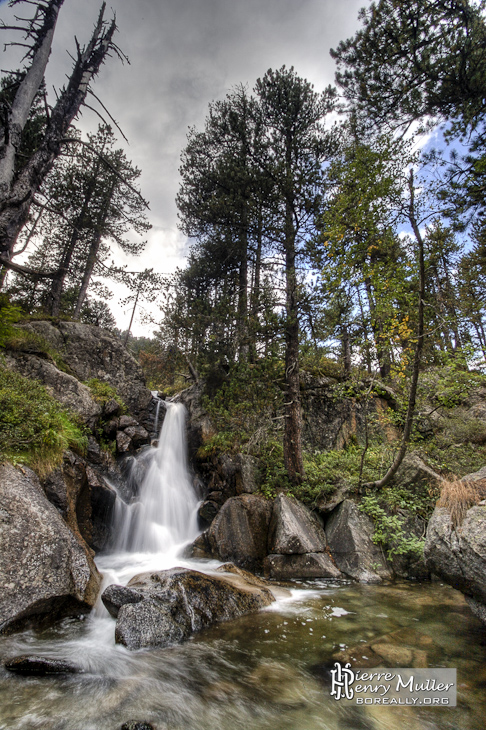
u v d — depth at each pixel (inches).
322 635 189.9
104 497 346.6
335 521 349.1
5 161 276.1
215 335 482.9
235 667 159.2
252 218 486.6
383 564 306.8
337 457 460.4
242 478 401.1
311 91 460.1
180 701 134.6
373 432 505.4
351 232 313.7
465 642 177.3
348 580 295.0
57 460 273.9
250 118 486.6
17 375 343.9
